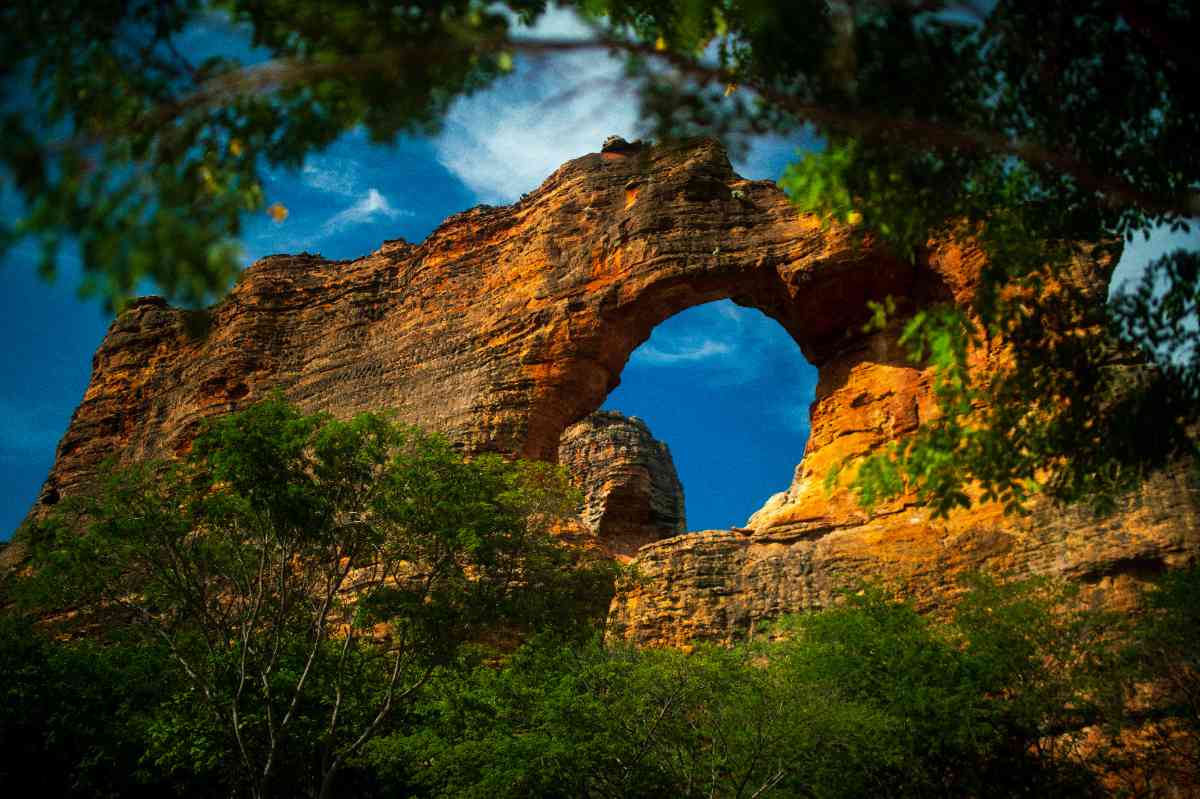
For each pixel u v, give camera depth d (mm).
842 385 40250
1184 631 25656
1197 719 25047
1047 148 13031
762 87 10984
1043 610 26812
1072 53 12633
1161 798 24875
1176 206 11359
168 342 60250
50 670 31594
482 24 10391
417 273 52344
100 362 61750
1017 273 14562
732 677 25250
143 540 27453
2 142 8234
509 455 43312
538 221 49156
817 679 25797
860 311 40781
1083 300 14867
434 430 45219
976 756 24578
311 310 54625
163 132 10039
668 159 46562
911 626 27391
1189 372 13984
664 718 25266
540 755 23781
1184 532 29859
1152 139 13516
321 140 11234
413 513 27828
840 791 24250
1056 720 25609
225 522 28453
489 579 30141
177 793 31031
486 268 49938
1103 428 14266
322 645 29188
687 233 43906
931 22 12023
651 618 35750
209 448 27141
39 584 27953
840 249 39719
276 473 26750
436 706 27422
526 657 28656
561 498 31625
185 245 9484
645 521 60219
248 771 24703
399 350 49938
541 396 44156
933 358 14367
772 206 44000
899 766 24156
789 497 40562
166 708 28266
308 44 10516
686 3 11250
